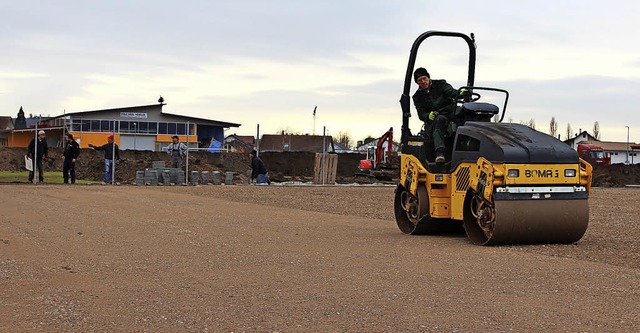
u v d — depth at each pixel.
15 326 5.95
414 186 12.32
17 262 8.95
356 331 5.83
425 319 6.19
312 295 7.16
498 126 11.58
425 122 12.59
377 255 9.80
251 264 9.00
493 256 9.75
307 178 49.62
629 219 16.19
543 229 10.79
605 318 6.20
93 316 6.31
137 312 6.46
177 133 76.62
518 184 10.68
